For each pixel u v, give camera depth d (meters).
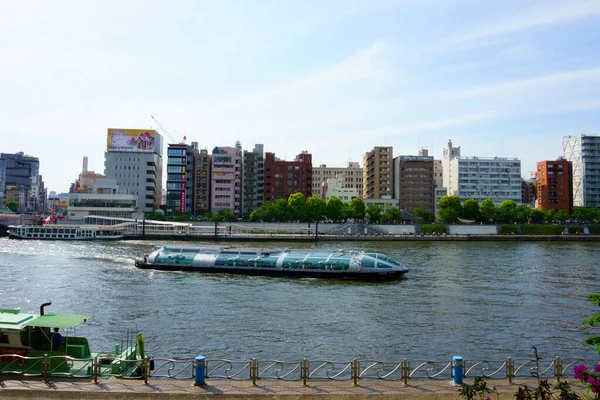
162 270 96.25
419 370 36.91
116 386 26.20
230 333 47.69
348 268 86.81
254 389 25.89
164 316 54.84
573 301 64.31
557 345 44.31
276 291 73.19
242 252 97.75
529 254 130.25
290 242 176.38
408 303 63.34
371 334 47.53
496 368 37.62
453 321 53.12
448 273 91.81
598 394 19.22
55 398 24.69
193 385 26.52
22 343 30.23
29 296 66.06
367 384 26.92
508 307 60.59
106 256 117.69
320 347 43.12
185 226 198.62
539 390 20.47
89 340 44.94
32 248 139.25
